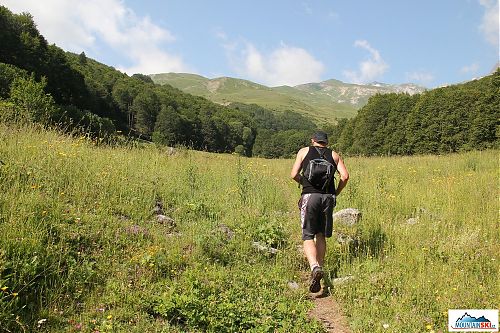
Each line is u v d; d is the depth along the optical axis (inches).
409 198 379.6
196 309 170.6
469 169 620.7
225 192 368.8
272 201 373.1
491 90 2014.0
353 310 191.8
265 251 255.0
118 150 445.4
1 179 246.4
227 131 4916.3
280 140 5265.8
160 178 357.4
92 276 186.1
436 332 171.5
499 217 304.3
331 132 4936.0
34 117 435.8
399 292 203.3
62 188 273.9
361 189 412.8
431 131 2369.6
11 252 174.7
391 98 2930.6
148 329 159.6
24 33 2682.1
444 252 248.8
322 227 225.1
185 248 239.5
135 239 232.8
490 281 211.8
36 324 150.6
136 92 4439.0
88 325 154.9
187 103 5344.5
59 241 200.4
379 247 265.0
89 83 3403.1
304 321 179.8
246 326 172.9
